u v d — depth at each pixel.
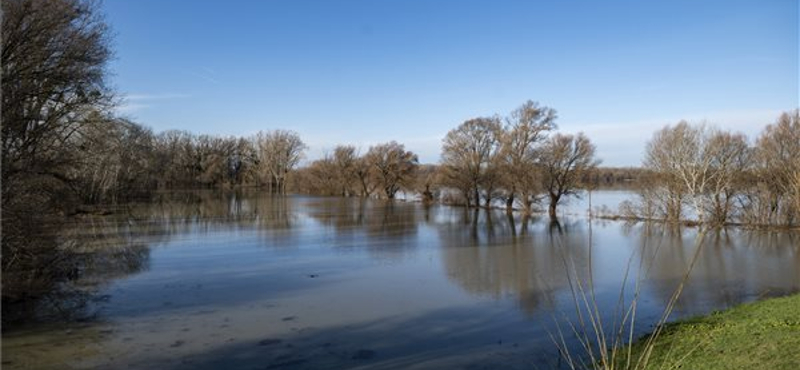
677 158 42.50
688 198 43.94
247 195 90.25
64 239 24.56
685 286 20.11
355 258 26.47
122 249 29.06
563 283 20.66
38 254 19.42
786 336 10.57
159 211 54.34
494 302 17.70
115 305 17.28
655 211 45.34
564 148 49.91
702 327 12.84
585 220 46.12
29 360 12.24
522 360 12.19
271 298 18.27
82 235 34.38
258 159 111.50
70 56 20.23
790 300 14.57
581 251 28.75
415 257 26.78
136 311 16.56
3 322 15.31
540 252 28.38
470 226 41.66
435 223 43.84
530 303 17.56
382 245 30.97
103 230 37.62
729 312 14.30
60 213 22.89
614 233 36.84
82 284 20.41
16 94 18.23
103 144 25.80
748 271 23.20
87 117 22.92
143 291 19.25
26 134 19.56
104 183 53.34
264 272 22.86
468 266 24.31
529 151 54.28
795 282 20.92
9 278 17.06
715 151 41.31
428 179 72.69
